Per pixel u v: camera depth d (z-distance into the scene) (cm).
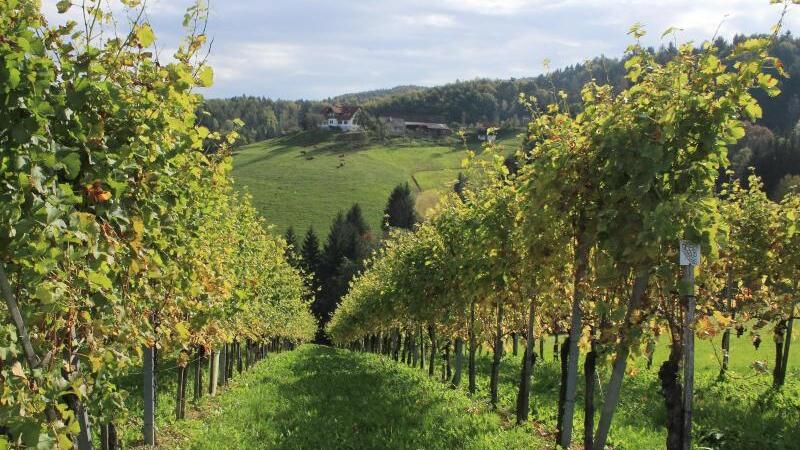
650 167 722
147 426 1162
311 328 7394
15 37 387
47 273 429
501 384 2058
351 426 1273
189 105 599
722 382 1770
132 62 531
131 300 609
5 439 372
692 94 711
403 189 10338
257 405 1666
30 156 397
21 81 388
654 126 739
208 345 1120
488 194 1290
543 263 1020
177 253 759
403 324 3200
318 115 19838
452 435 1159
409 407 1466
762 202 1630
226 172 865
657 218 688
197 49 600
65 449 396
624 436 1209
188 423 1438
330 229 10194
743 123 723
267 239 2284
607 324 950
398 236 2817
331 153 14888
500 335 1557
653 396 1619
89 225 422
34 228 398
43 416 420
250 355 3428
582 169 838
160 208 588
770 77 700
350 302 4772
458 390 1859
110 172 483
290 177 12475
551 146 870
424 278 2164
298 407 1557
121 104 497
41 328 460
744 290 1347
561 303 1125
